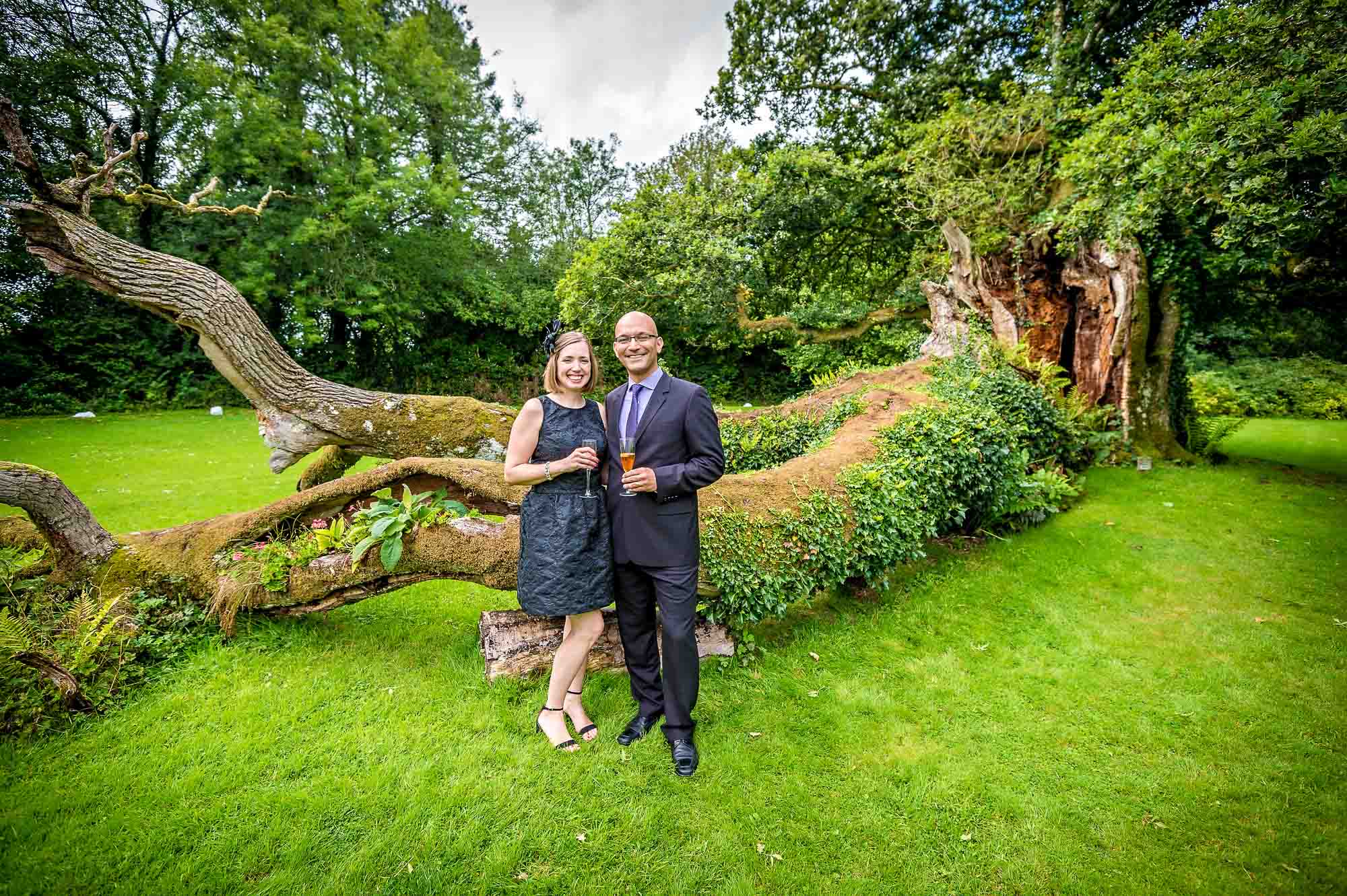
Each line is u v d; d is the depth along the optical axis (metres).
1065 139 8.95
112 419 12.96
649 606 2.69
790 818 2.19
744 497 3.58
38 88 13.07
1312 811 2.22
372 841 2.01
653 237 10.04
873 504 3.94
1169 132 6.10
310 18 15.25
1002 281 8.89
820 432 5.74
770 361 18.81
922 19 11.66
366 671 3.01
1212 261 7.23
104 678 2.69
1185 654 3.39
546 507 2.42
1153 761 2.52
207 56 15.02
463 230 17.69
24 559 3.10
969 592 4.25
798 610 3.94
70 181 3.31
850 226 11.55
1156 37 7.55
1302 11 4.91
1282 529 5.41
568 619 2.54
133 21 14.16
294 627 3.32
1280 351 15.88
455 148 19.69
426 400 4.63
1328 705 2.90
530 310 18.67
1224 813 2.22
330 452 4.96
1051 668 3.27
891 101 11.72
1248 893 1.88
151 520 5.41
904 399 5.97
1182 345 8.07
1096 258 7.85
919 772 2.43
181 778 2.24
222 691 2.76
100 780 2.20
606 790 2.29
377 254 16.70
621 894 1.86
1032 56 11.27
